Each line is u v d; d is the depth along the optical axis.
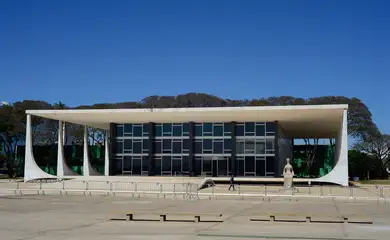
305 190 39.38
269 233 14.51
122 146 54.19
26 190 39.59
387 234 14.42
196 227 16.00
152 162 52.84
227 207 24.41
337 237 13.73
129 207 24.05
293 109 42.28
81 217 18.97
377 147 77.62
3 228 15.52
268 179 46.59
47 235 13.91
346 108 41.78
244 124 51.16
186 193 34.44
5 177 69.06
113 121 53.38
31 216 19.39
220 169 51.03
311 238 13.48
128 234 14.16
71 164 70.00
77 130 81.88
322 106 41.84
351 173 77.56
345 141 43.50
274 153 49.91
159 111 44.78
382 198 31.89
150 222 17.42
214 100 81.56
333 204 27.12
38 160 70.12
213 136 51.69
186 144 52.25
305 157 77.19
